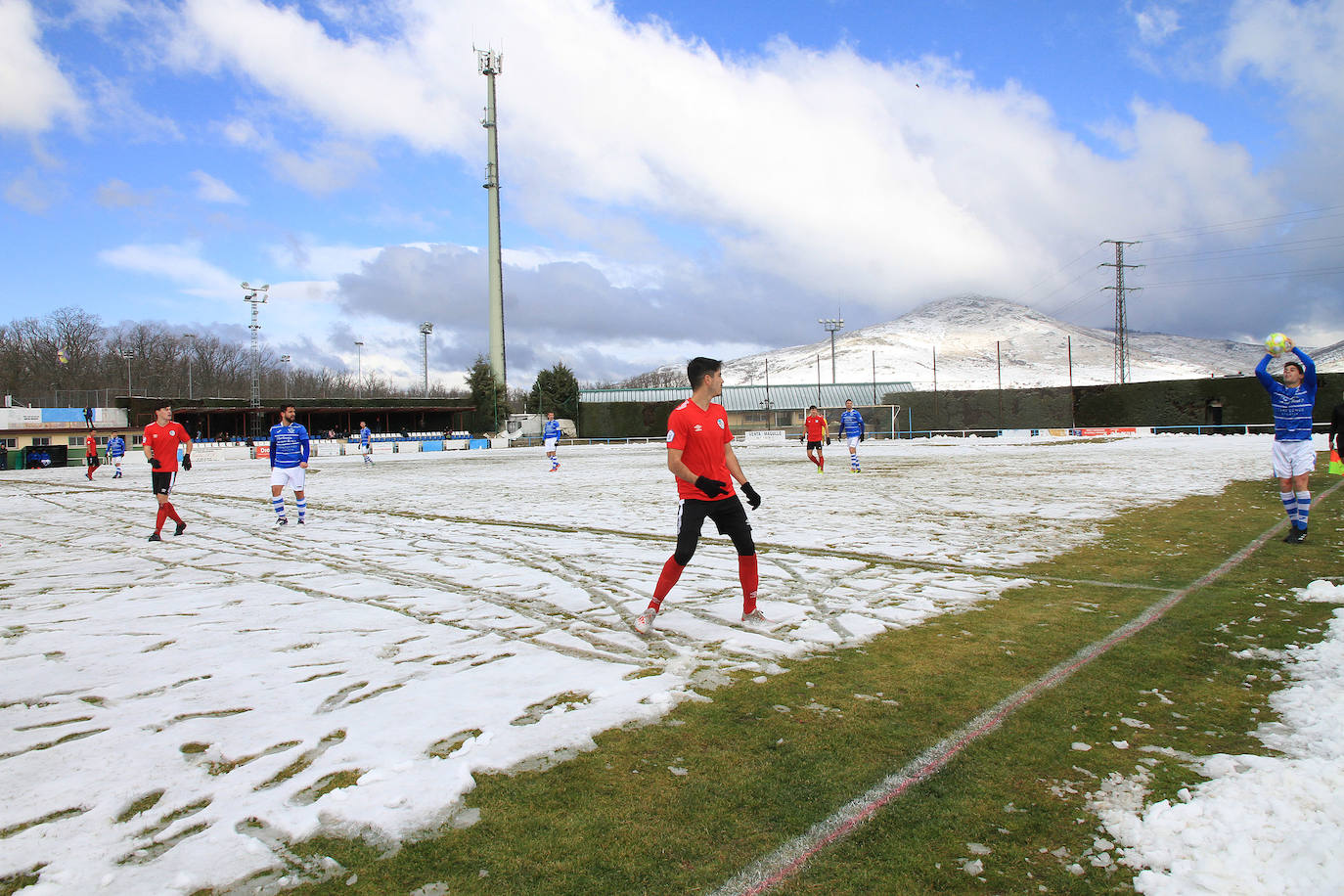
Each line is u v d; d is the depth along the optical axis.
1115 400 49.22
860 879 2.12
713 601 5.51
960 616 4.91
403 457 42.19
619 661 4.10
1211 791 2.49
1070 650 4.14
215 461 41.50
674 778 2.73
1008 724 3.15
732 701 3.46
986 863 2.19
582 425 63.41
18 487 22.61
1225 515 9.16
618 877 2.13
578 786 2.67
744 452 34.84
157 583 6.62
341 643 4.57
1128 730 3.07
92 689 3.76
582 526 9.84
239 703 3.52
